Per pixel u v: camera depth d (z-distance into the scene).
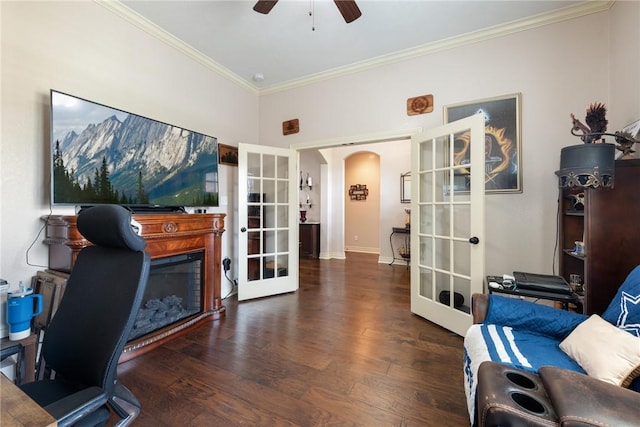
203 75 3.17
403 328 2.56
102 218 1.07
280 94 3.83
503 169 2.61
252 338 2.35
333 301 3.33
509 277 2.02
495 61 2.64
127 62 2.42
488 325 1.61
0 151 1.72
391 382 1.76
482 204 2.30
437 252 2.73
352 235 7.56
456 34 2.71
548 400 0.85
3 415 0.63
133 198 2.28
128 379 1.77
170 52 2.79
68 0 2.04
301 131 3.68
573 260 2.27
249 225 3.54
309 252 6.35
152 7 2.33
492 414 0.84
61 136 1.85
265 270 3.62
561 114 2.42
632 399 0.75
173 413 1.47
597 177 1.55
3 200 1.74
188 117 2.99
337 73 3.39
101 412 0.94
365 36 2.73
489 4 2.30
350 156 6.77
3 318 1.71
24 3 1.81
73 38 2.06
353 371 1.87
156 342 2.19
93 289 1.10
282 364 1.96
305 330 2.51
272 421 1.42
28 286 1.83
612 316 1.33
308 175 6.75
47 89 1.92
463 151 2.55
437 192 2.74
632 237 1.66
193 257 2.63
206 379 1.78
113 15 2.31
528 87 2.52
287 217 3.75
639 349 1.02
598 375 1.05
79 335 1.05
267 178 3.62
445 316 2.54
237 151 3.64
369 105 3.23
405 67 3.04
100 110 2.06
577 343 1.25
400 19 2.48
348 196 7.60
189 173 2.81
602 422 0.68
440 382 1.76
